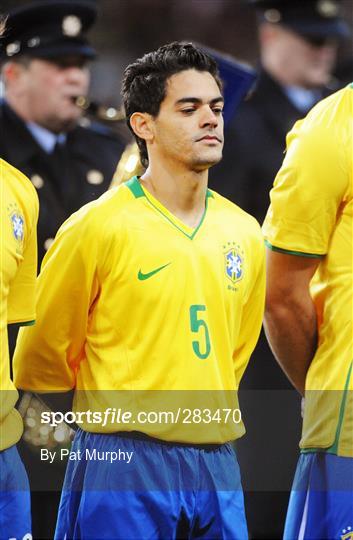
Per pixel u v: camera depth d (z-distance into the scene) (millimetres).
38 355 17062
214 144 16500
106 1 33531
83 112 21719
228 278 16703
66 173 21219
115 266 16469
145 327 16438
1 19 18484
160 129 16594
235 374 17391
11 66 21281
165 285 16422
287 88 24422
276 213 17281
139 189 16719
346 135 16938
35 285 16906
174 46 16672
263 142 23641
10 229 16297
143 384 16422
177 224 16625
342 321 17000
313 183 16969
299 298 17391
